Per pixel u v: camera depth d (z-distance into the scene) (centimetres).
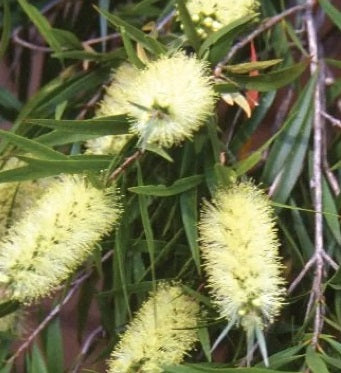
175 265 83
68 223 76
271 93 82
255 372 75
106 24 90
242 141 82
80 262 77
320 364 75
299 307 83
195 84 75
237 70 79
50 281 76
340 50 90
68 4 96
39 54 98
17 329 85
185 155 80
